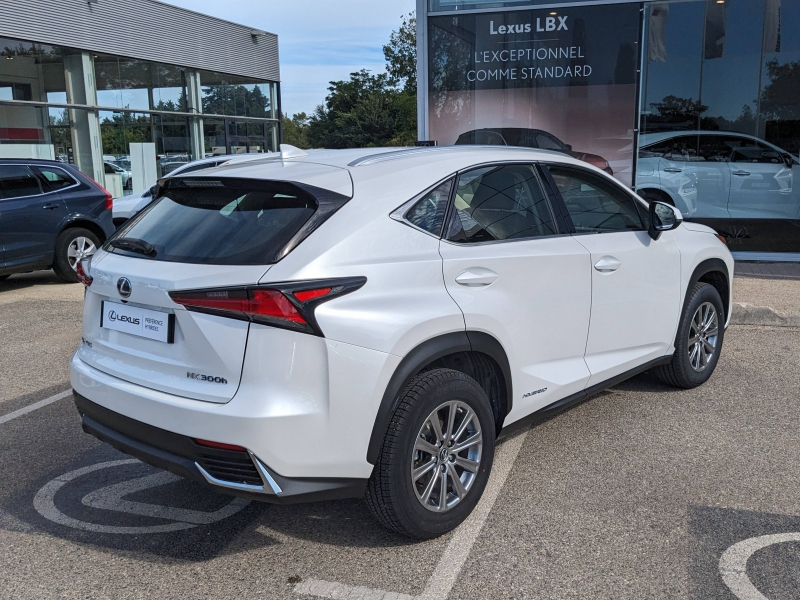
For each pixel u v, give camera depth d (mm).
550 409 3930
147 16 20047
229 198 3236
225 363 2818
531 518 3461
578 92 10508
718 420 4672
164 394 2971
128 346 3180
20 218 9305
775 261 10234
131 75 19828
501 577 2990
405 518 3117
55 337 7195
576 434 4480
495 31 10555
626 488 3748
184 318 2895
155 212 3461
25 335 7281
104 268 3264
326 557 3186
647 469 3967
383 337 2953
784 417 4707
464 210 3510
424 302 3137
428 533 3229
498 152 3908
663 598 2822
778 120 10336
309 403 2820
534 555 3146
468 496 3375
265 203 3119
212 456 2842
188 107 22172
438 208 3393
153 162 20828
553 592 2879
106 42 18734
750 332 6871
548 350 3820
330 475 2930
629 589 2885
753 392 5203
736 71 10250
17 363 6277
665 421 4668
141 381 3066
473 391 3326
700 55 10227
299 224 2975
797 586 2883
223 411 2775
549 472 3949
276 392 2785
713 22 10133
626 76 10320
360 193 3168
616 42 10258
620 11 10180
